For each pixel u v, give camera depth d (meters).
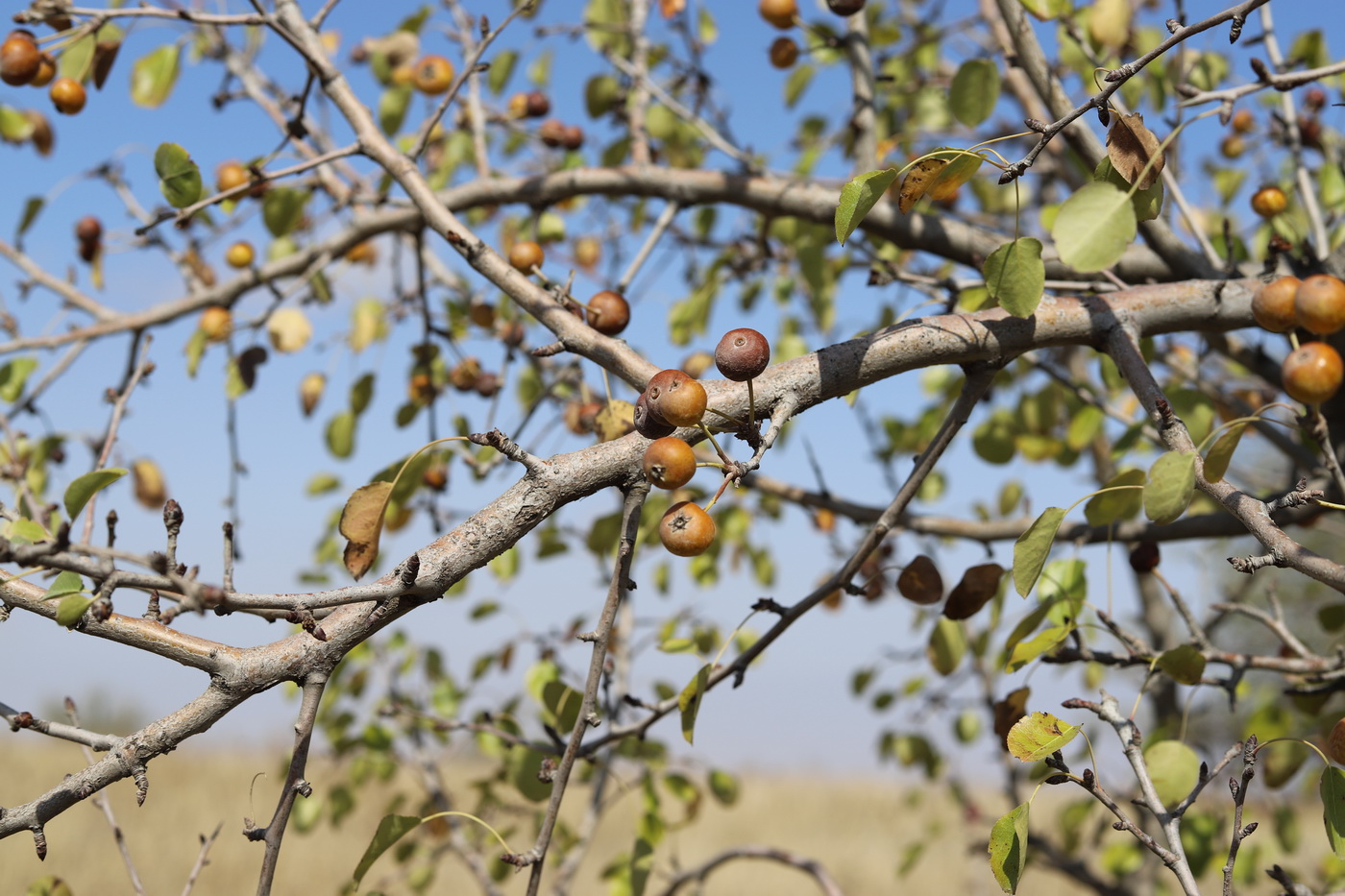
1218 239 3.49
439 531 3.75
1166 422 1.85
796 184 3.22
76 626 1.50
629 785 3.91
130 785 13.07
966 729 4.83
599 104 4.06
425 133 2.50
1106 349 2.12
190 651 1.54
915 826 15.64
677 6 3.88
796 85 4.52
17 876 8.62
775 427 1.77
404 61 3.86
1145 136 1.68
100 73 2.96
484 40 2.51
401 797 4.46
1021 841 1.67
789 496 3.40
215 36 3.96
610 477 1.76
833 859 13.62
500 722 3.38
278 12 2.59
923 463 2.14
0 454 3.46
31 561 1.36
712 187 3.22
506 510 1.69
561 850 4.25
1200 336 3.35
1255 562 1.53
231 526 1.50
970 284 2.65
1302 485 1.57
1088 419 3.69
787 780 21.59
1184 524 2.96
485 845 4.44
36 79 2.77
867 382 1.96
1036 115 3.98
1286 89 2.15
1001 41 3.35
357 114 2.53
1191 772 2.29
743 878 12.64
